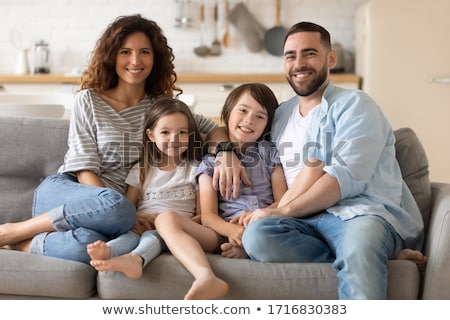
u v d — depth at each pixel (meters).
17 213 2.87
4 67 6.23
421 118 5.20
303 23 2.68
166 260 2.26
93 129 2.83
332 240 2.29
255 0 6.15
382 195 2.48
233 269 2.22
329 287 2.18
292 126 2.71
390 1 5.14
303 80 2.62
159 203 2.69
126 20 2.91
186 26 6.17
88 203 2.42
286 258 2.27
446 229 2.21
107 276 2.22
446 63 5.13
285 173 2.69
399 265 2.21
